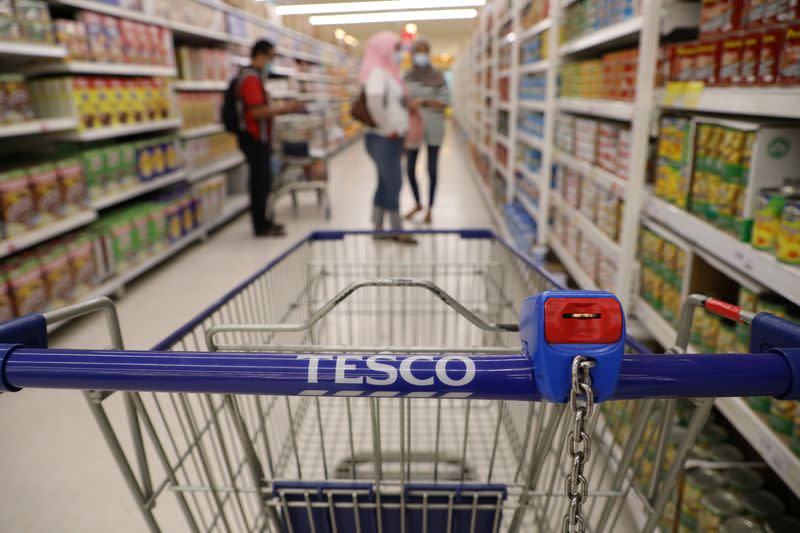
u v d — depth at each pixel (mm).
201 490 1153
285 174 6434
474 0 6574
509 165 5090
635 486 1198
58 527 1733
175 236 4496
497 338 2129
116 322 1016
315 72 11266
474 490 1138
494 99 6152
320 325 2262
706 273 1736
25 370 711
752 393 684
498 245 2156
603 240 2504
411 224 5715
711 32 1648
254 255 4652
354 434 1831
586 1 2955
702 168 1720
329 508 1162
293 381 703
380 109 4195
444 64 27828
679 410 1765
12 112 2879
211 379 702
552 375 638
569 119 3297
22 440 2162
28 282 2877
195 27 5117
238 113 4863
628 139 2260
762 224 1366
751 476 1494
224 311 2658
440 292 1145
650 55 1982
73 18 3613
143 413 1033
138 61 4062
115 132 3775
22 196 2914
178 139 4742
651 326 1996
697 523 1456
